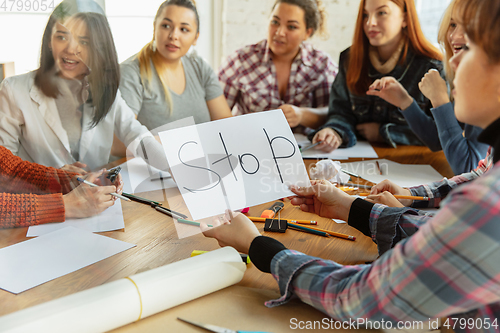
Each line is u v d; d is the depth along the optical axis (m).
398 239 0.69
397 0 1.47
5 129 1.17
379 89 1.43
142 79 1.75
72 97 1.22
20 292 0.58
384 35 1.50
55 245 0.72
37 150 1.22
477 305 0.40
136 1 2.02
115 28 2.01
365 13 1.54
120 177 1.02
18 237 0.76
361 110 1.64
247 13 2.33
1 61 1.50
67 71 1.17
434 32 2.34
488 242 0.36
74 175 1.01
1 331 0.42
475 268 0.37
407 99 1.39
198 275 0.55
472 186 0.39
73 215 0.84
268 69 1.97
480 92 0.41
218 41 2.43
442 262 0.38
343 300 0.48
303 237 0.78
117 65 1.26
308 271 0.54
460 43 1.11
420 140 1.53
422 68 1.55
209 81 1.91
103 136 1.35
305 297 0.53
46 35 1.15
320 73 1.97
